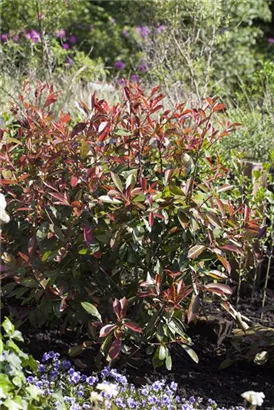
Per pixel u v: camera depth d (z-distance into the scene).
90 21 13.40
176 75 8.39
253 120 7.43
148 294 4.01
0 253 4.29
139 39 12.09
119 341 3.99
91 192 4.09
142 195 3.96
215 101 4.38
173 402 3.94
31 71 8.52
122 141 4.30
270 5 15.20
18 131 4.77
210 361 4.65
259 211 5.09
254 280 5.30
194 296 4.11
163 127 4.24
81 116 6.43
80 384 3.91
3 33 9.77
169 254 4.26
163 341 4.26
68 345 4.68
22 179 4.25
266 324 5.06
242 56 12.34
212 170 4.43
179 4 8.97
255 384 4.42
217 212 4.27
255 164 5.64
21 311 4.53
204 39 9.21
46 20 9.18
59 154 4.19
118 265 4.33
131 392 3.94
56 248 4.19
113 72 12.22
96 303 4.32
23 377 3.16
